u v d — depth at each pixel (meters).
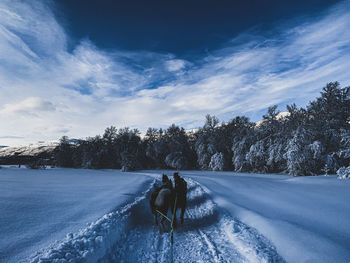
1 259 3.77
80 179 22.86
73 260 3.74
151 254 4.93
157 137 76.06
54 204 8.48
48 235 5.06
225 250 5.02
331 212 7.11
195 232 6.35
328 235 5.04
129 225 6.68
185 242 5.61
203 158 54.50
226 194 11.82
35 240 4.73
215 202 9.79
